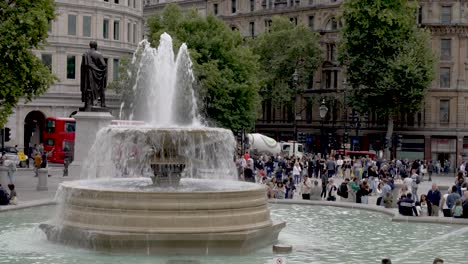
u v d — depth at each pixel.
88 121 46.31
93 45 47.69
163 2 125.25
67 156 66.94
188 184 29.33
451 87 97.75
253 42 102.62
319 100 104.75
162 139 27.27
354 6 87.06
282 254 25.56
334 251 26.89
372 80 88.31
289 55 98.56
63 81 89.44
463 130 97.38
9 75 45.22
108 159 33.56
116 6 94.81
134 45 98.81
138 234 23.86
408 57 84.56
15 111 85.81
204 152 28.22
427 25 97.62
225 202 24.75
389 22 84.81
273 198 43.94
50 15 48.16
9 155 68.94
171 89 59.66
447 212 36.38
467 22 97.81
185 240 24.03
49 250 24.92
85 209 25.05
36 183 50.59
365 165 63.00
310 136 107.75
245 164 51.72
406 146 99.00
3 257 23.83
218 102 76.31
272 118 113.25
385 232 31.97
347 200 43.78
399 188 42.97
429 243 29.16
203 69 74.62
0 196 36.06
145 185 28.86
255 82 81.00
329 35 107.06
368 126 101.69
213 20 80.31
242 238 24.59
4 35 44.81
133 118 76.94
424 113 97.94
